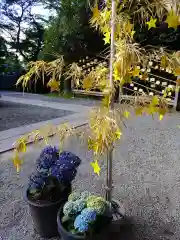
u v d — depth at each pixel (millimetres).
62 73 1362
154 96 1415
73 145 3553
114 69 1182
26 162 3035
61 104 7844
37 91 10992
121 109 1334
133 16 1425
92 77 1312
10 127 4812
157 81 6879
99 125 1208
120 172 2885
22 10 14562
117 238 1762
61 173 1593
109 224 1464
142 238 1768
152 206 2180
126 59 1077
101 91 1340
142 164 3143
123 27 1322
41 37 14672
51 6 13258
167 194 2389
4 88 13031
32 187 1724
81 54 8742
